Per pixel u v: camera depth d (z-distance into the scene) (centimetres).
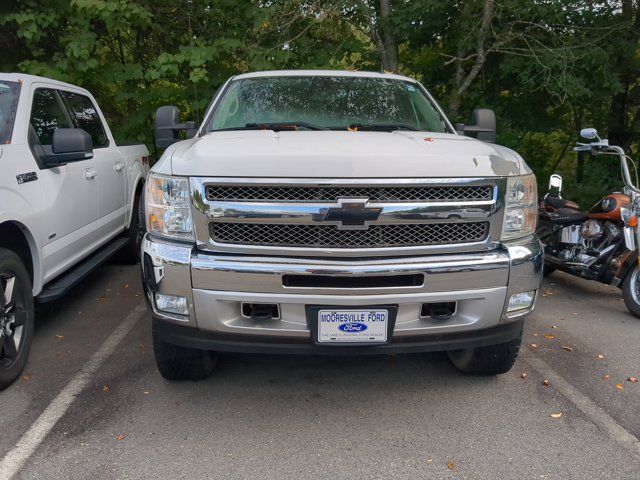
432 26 844
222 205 289
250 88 456
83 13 757
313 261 290
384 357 411
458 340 310
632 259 509
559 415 332
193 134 443
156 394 352
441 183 294
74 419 322
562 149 1157
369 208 288
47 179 416
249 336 299
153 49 880
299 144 314
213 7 851
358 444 300
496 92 915
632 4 860
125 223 618
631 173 1003
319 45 898
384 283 295
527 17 791
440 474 275
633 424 323
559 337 461
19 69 811
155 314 307
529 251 309
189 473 274
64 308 512
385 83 473
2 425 314
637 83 988
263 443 300
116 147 616
